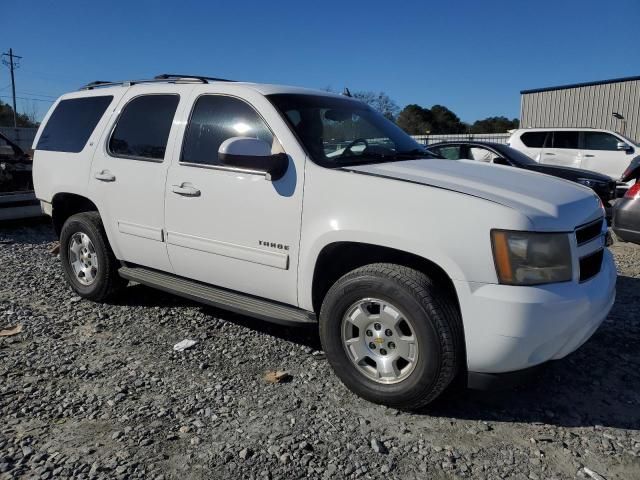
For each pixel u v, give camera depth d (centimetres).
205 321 473
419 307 305
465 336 301
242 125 393
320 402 339
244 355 406
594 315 315
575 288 303
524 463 282
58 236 564
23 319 474
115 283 502
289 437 300
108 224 475
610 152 1405
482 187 322
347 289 331
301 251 352
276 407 332
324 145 375
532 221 292
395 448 293
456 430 312
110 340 432
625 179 738
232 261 390
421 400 315
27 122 5172
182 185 410
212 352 411
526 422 322
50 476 263
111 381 363
